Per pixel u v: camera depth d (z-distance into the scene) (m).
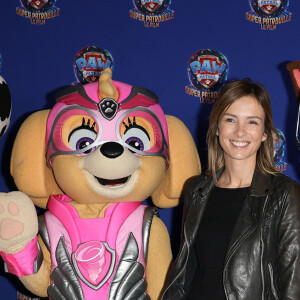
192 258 2.05
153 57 3.12
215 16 3.05
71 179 2.21
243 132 1.90
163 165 2.33
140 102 2.29
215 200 2.01
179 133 2.46
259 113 1.92
